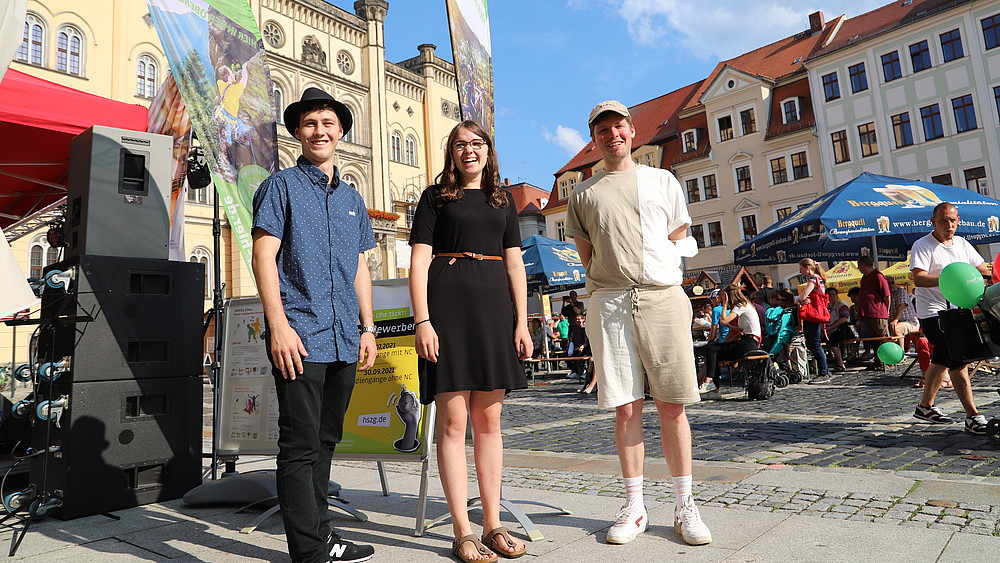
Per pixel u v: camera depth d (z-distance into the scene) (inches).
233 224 200.2
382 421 133.3
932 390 216.2
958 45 1240.2
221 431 161.8
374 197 1416.1
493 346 105.0
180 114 283.0
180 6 201.5
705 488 141.6
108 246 151.1
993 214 395.5
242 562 104.9
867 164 1341.0
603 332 113.0
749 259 498.9
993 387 309.6
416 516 124.0
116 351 147.7
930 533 101.4
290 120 108.2
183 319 161.2
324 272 100.2
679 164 1596.9
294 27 1307.8
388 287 146.0
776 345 386.6
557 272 548.1
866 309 454.3
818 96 1403.8
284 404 95.0
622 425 112.1
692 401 105.9
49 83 182.4
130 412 151.5
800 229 418.3
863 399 303.0
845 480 141.7
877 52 1331.2
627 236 111.1
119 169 155.3
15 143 218.2
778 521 112.5
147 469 151.8
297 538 91.8
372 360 107.7
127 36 1008.2
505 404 393.7
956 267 169.6
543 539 109.9
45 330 146.6
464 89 199.6
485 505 106.3
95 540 119.8
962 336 171.3
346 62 1413.6
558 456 197.8
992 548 93.0
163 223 161.6
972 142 1220.5
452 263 107.3
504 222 112.1
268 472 154.4
